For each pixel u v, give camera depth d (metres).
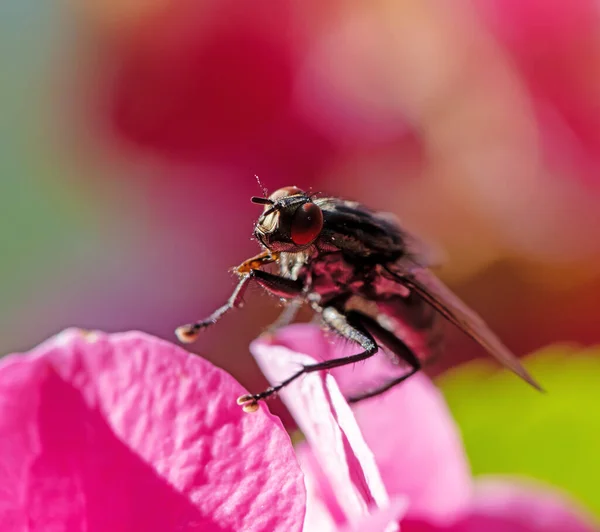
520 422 0.09
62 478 0.06
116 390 0.06
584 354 0.09
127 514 0.06
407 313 0.09
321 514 0.07
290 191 0.08
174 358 0.06
